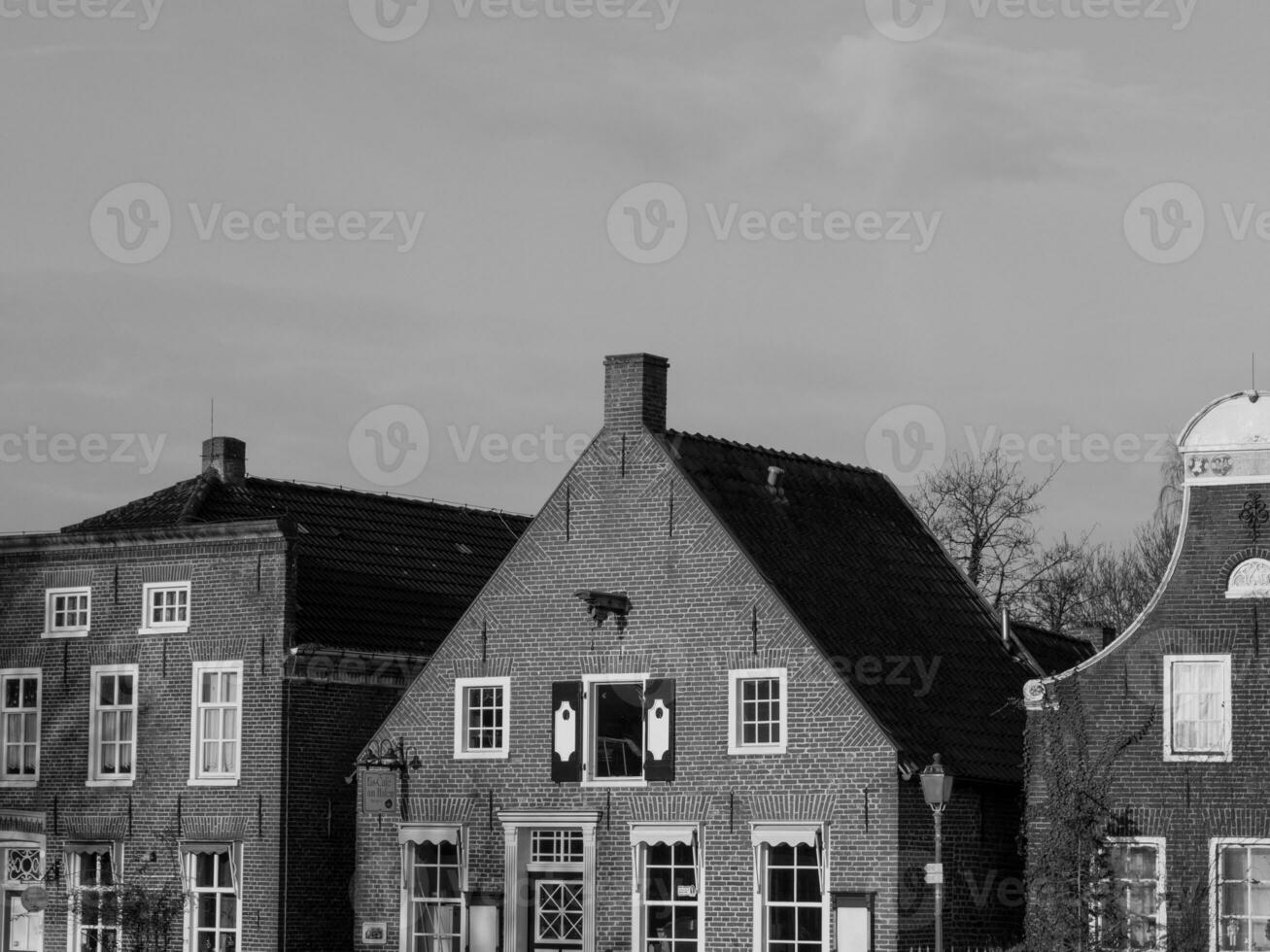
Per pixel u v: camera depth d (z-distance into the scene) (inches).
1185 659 1487.5
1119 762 1494.8
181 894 1841.8
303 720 1830.7
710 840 1614.2
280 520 1834.4
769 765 1595.7
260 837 1807.3
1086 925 1469.0
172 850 1850.4
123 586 1911.9
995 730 1695.4
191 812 1844.2
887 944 1528.1
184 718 1861.5
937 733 1620.3
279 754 1809.8
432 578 2042.3
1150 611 1501.0
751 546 1648.6
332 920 1831.9
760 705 1612.9
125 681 1900.8
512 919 1688.0
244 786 1820.9
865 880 1545.3
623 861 1649.9
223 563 1865.2
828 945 1553.9
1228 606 1480.1
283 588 1831.9
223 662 1850.4
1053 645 1962.4
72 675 1924.2
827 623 1633.9
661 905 1638.8
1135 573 2807.6
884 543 1825.8
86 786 1900.8
